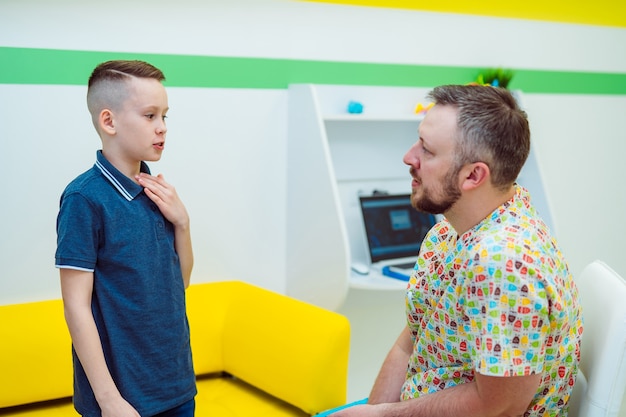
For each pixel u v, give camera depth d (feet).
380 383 5.75
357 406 5.10
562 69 10.43
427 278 5.18
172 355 5.37
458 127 4.52
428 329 5.05
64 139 7.19
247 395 7.38
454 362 4.97
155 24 7.43
